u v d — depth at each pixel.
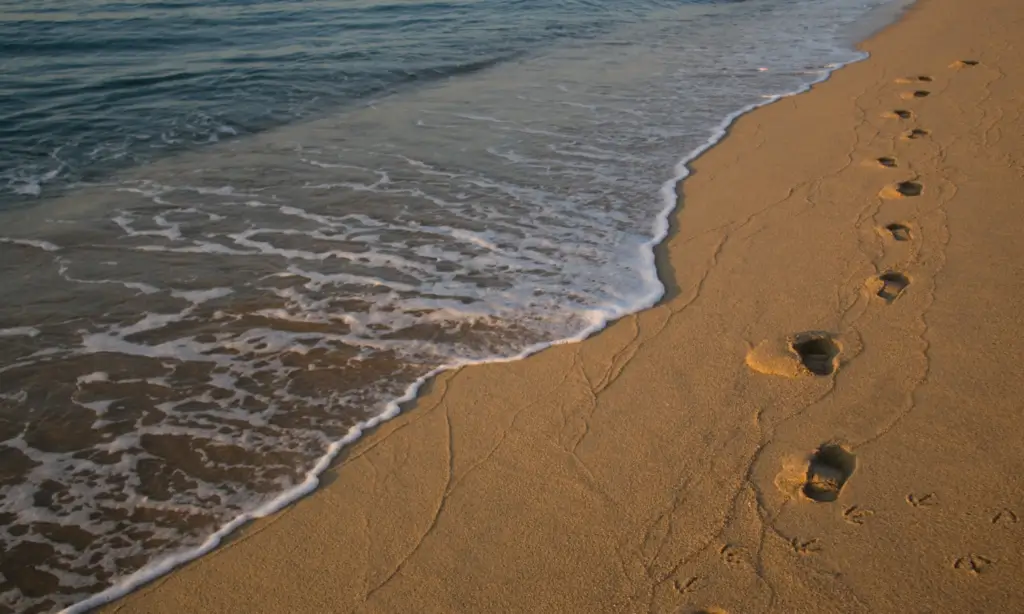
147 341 3.57
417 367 3.34
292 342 3.55
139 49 9.46
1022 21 9.61
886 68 7.93
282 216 4.88
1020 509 2.29
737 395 2.99
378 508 2.60
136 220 4.86
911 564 2.15
